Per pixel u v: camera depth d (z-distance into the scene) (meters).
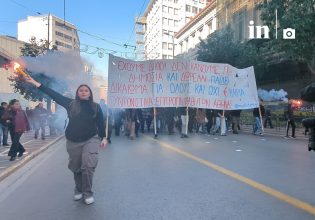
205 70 19.34
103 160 11.08
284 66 31.06
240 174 8.48
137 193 6.98
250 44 31.81
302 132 20.66
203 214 5.60
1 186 8.01
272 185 7.34
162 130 23.41
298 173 8.56
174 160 10.81
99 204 6.30
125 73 18.14
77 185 6.60
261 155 11.70
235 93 19.84
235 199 6.38
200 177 8.26
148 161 10.73
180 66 18.80
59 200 6.69
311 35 18.94
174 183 7.73
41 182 8.35
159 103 18.50
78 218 5.59
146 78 18.42
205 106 19.27
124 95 18.00
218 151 12.76
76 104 6.29
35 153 12.91
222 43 32.75
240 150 13.02
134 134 18.19
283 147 13.95
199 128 22.27
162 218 5.46
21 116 11.31
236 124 21.45
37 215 5.82
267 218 5.33
